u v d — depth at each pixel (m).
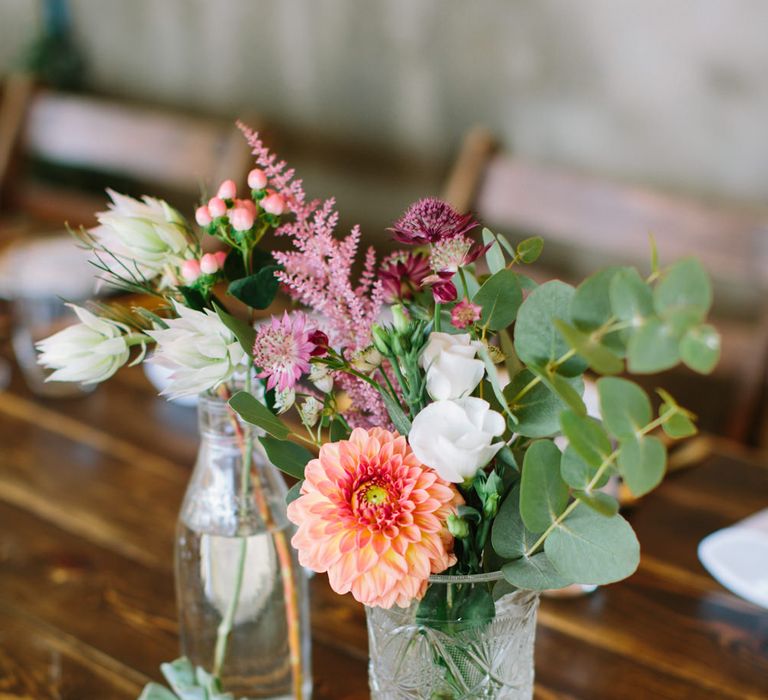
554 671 0.80
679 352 0.45
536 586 0.55
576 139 2.36
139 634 0.87
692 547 0.96
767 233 1.34
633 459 0.48
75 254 1.69
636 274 0.48
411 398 0.55
